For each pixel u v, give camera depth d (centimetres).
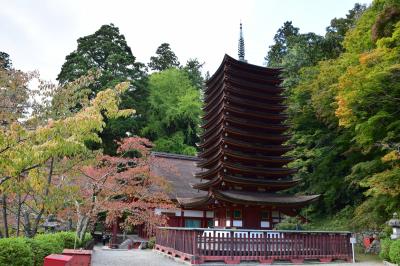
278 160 2364
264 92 2608
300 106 3341
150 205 2400
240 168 2248
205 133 2645
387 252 1788
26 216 1472
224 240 1809
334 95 2689
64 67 4269
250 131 2478
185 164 4003
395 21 2086
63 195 1427
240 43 2994
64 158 1565
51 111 1388
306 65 4069
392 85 1880
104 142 4059
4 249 911
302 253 1928
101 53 4438
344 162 2964
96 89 4078
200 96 5566
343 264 1856
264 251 1859
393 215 2095
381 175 1869
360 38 2631
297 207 2248
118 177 2234
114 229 3177
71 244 1670
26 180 1227
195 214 3219
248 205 2173
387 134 2061
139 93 4581
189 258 1773
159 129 4941
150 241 2964
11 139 962
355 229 2653
